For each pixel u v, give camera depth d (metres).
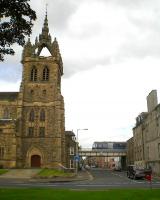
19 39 20.27
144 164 97.19
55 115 89.25
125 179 61.69
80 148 148.00
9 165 83.62
